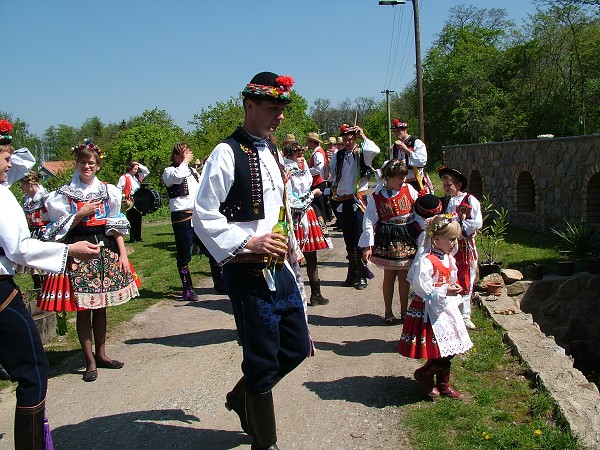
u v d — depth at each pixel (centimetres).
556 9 2498
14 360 298
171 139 2764
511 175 1245
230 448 348
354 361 480
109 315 659
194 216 302
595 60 2517
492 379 426
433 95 3988
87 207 446
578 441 329
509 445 329
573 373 416
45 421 306
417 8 1902
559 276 802
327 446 346
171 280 844
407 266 545
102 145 4197
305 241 643
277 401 411
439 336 386
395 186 546
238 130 314
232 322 618
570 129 2648
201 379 457
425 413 376
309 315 623
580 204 992
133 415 400
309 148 1023
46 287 457
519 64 3494
